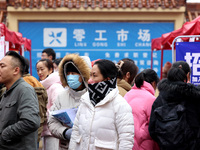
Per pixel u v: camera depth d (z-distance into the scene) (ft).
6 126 9.37
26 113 9.14
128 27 40.98
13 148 9.25
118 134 9.45
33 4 39.68
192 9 42.19
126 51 41.22
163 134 10.46
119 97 9.58
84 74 11.62
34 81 13.19
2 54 18.10
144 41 41.14
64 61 11.80
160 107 10.78
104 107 9.47
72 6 39.75
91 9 39.81
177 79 10.72
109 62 9.71
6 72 9.61
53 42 40.93
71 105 11.83
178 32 20.74
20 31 40.63
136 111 11.49
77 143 9.95
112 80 9.61
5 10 41.83
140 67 41.32
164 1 40.55
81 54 41.14
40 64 16.48
